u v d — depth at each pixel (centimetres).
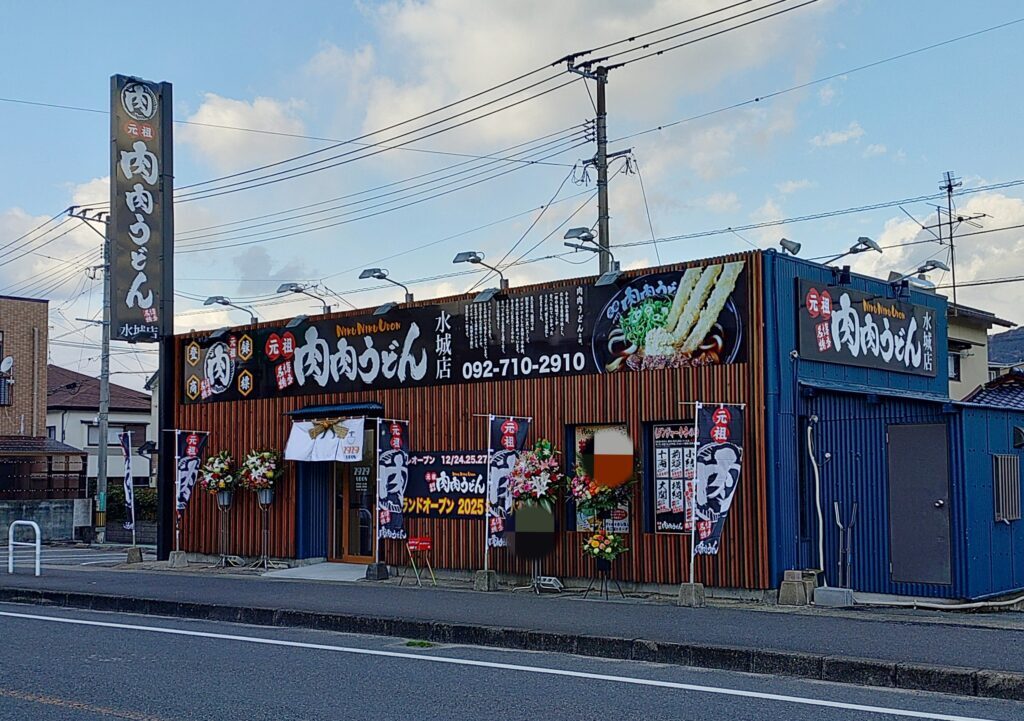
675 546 1455
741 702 810
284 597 1452
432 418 1742
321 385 1919
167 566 2075
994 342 4406
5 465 3506
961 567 1368
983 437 1433
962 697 834
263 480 1936
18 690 870
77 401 5197
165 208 2270
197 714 778
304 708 795
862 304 1595
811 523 1459
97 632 1219
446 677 922
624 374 1522
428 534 1722
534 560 1566
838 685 888
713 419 1362
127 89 2253
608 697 832
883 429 1434
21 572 1922
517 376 1641
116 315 2175
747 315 1412
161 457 2191
